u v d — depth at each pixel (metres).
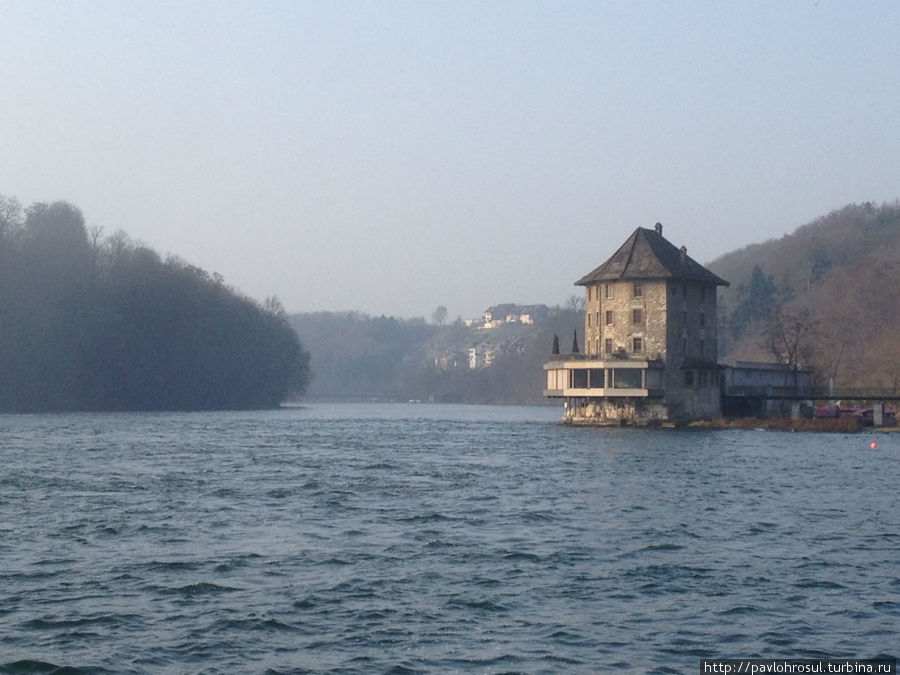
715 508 44.22
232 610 25.45
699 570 30.52
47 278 169.12
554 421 147.88
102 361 172.62
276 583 28.33
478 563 31.19
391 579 28.86
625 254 120.06
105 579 28.72
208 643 22.88
